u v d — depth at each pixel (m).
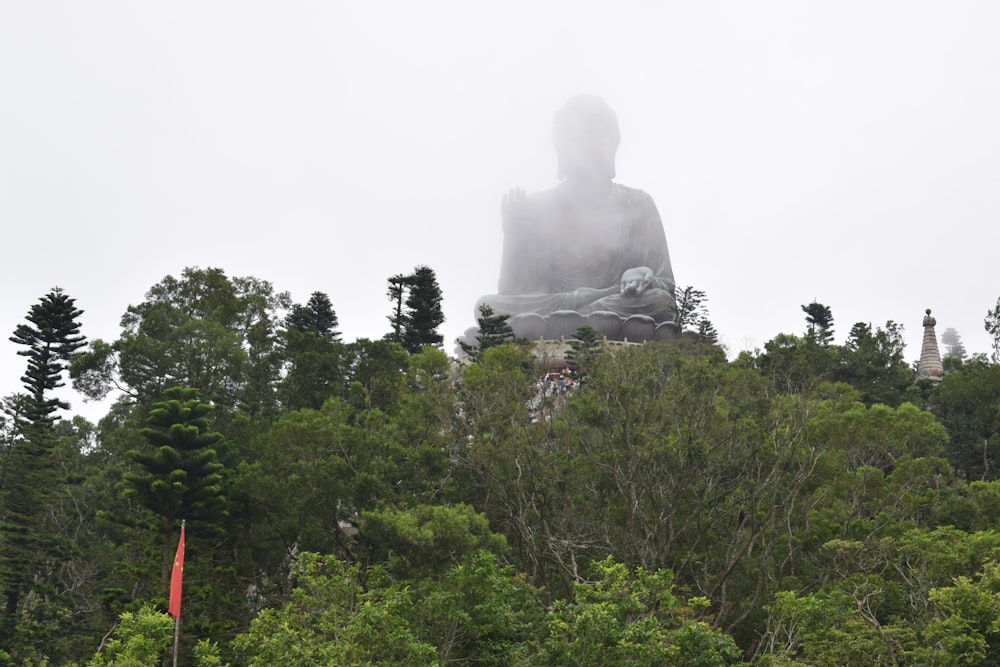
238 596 48.19
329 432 50.81
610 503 51.28
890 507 50.53
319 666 32.50
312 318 92.62
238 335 70.06
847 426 53.78
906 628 37.91
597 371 53.84
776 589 45.31
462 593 37.22
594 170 112.25
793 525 50.16
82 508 67.75
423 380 62.81
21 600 62.62
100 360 63.91
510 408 53.34
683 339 83.12
